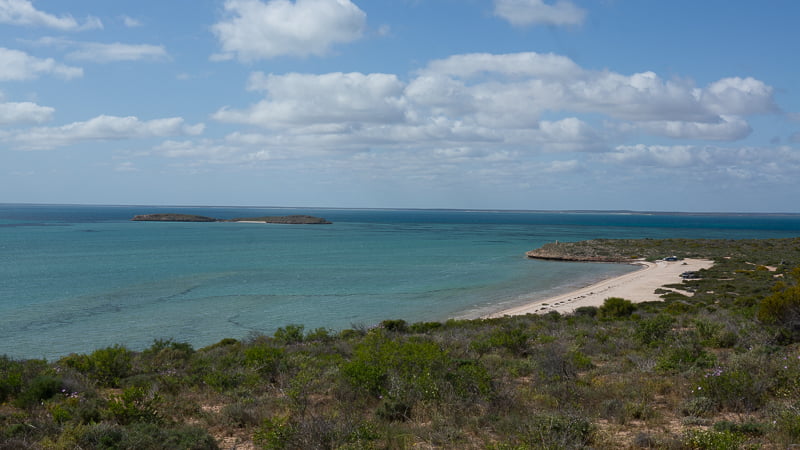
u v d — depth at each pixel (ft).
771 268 209.15
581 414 26.25
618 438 24.34
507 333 54.85
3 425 27.25
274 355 43.65
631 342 52.95
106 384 41.68
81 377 42.29
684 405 28.66
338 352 54.65
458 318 119.85
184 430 25.88
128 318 119.85
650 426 25.89
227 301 144.66
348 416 26.99
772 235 584.81
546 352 43.24
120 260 254.88
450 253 321.32
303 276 202.69
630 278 195.83
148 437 24.25
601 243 349.41
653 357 42.86
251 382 37.96
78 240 393.29
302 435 23.76
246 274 207.00
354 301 146.20
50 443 23.62
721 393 29.35
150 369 48.24
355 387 33.60
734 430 24.32
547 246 328.08
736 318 64.23
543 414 25.41
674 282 179.32
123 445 23.47
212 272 211.82
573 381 34.81
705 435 22.35
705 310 88.38
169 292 159.43
